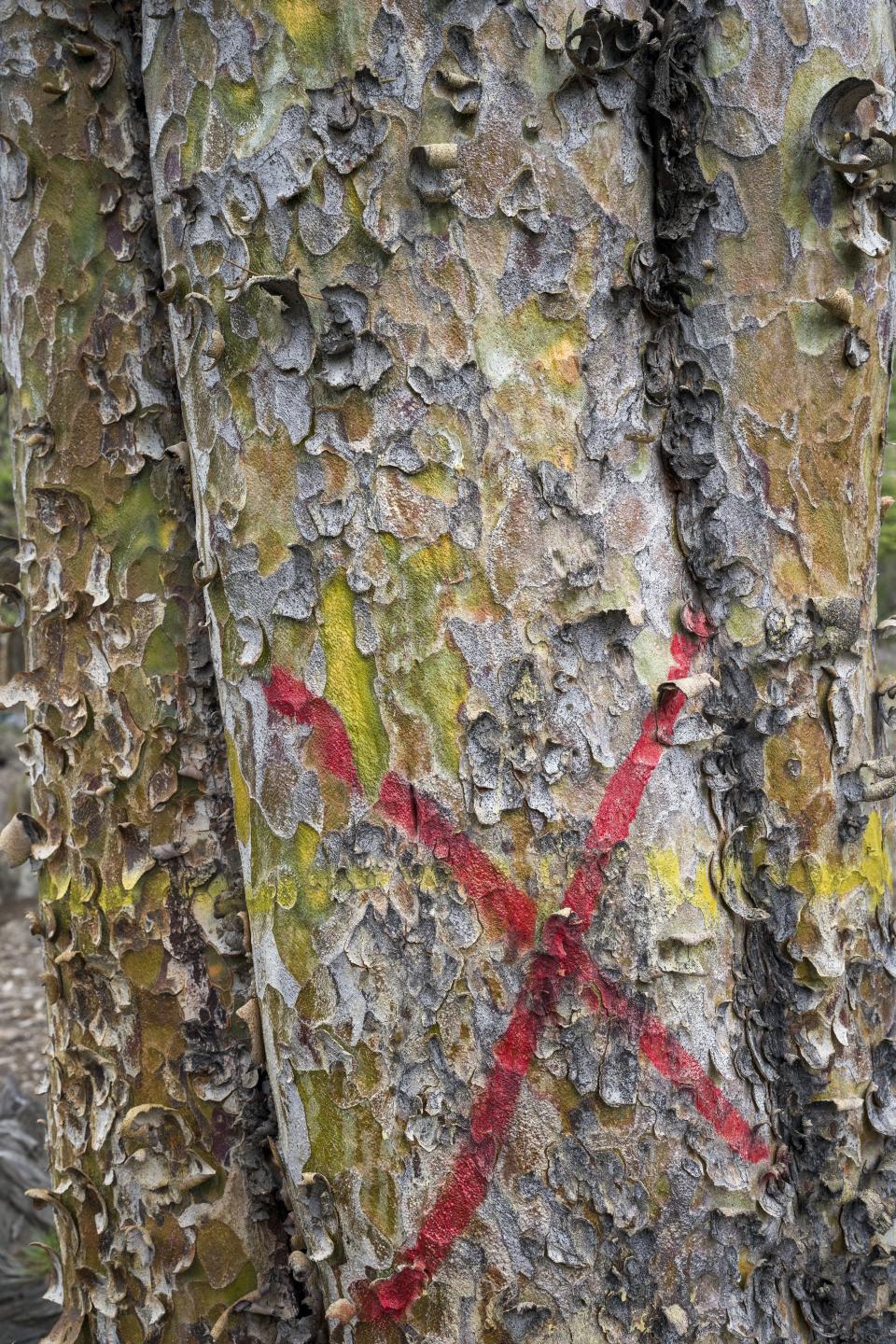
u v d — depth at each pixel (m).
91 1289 1.14
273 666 1.04
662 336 1.06
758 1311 1.06
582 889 1.02
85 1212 1.14
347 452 1.02
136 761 1.12
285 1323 1.10
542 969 1.02
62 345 1.12
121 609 1.12
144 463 1.12
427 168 1.00
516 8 1.00
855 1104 1.08
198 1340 1.11
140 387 1.12
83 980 1.14
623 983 1.03
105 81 1.11
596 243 1.02
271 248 1.02
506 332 1.01
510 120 1.01
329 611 1.03
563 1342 1.02
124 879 1.12
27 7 1.10
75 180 1.11
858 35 1.06
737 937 1.08
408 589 1.02
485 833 1.02
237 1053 1.12
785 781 1.08
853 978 1.09
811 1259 1.08
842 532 1.08
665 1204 1.04
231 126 1.02
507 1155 1.02
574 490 1.02
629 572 1.04
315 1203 1.05
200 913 1.12
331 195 1.01
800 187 1.05
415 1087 1.03
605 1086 1.03
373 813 1.02
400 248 1.01
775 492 1.07
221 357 1.04
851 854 1.09
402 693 1.02
